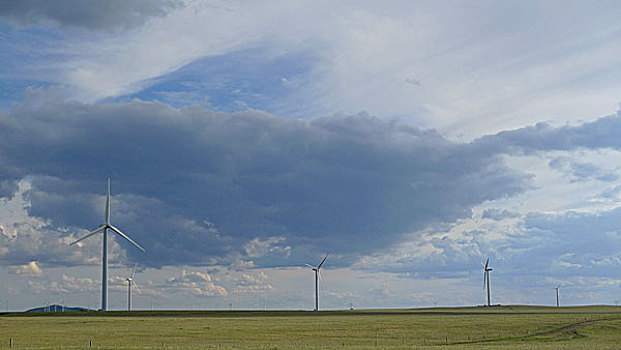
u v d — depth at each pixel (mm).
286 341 98688
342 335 111062
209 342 96188
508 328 124562
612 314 198500
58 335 109188
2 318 192375
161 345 89250
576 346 83312
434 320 158125
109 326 138375
